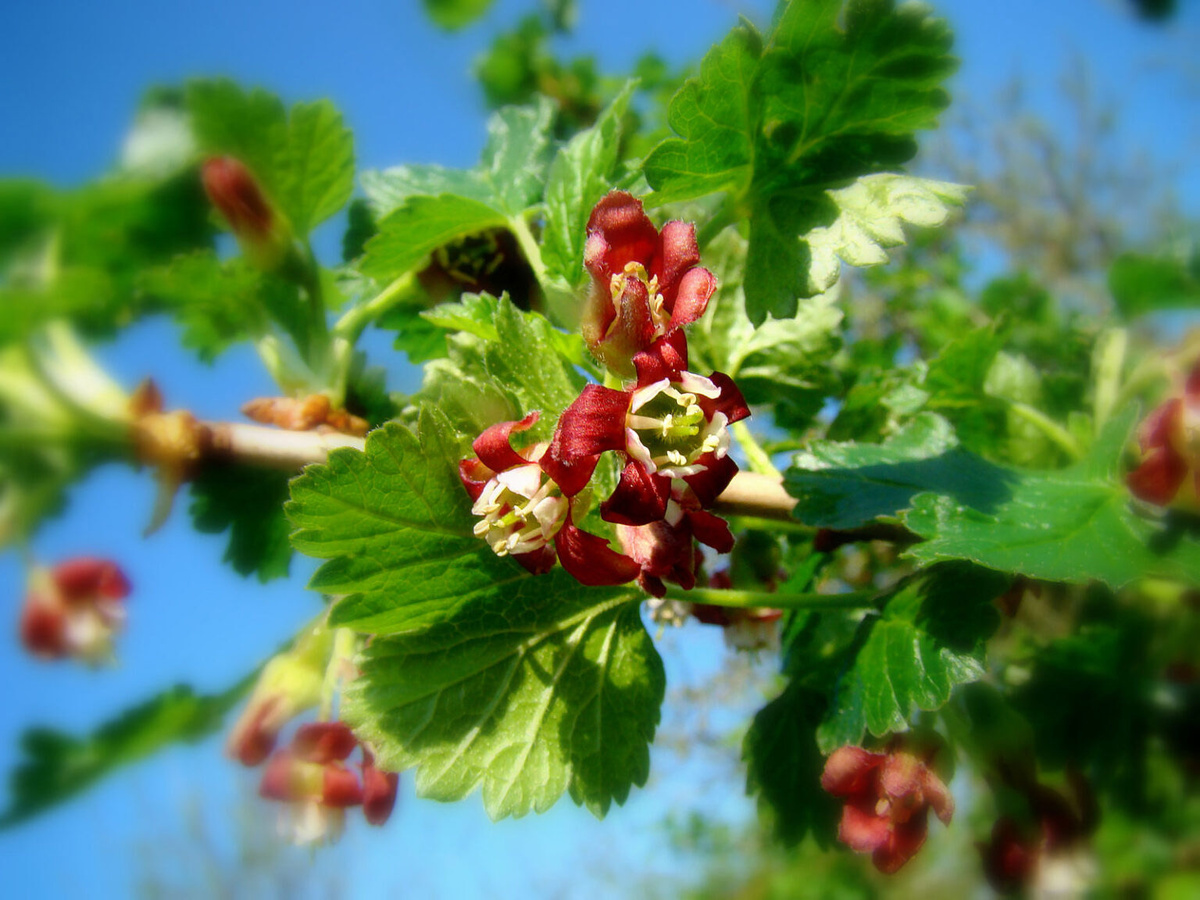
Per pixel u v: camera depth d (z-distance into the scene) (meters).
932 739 0.09
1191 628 0.11
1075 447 0.12
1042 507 0.09
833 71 0.08
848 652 0.09
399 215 0.10
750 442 0.11
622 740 0.08
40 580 0.08
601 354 0.07
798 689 0.10
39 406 0.07
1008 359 0.13
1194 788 0.11
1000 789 0.10
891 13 0.08
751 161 0.08
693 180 0.08
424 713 0.08
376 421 0.10
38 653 0.08
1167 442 0.09
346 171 0.10
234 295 0.09
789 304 0.08
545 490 0.07
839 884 0.35
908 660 0.08
